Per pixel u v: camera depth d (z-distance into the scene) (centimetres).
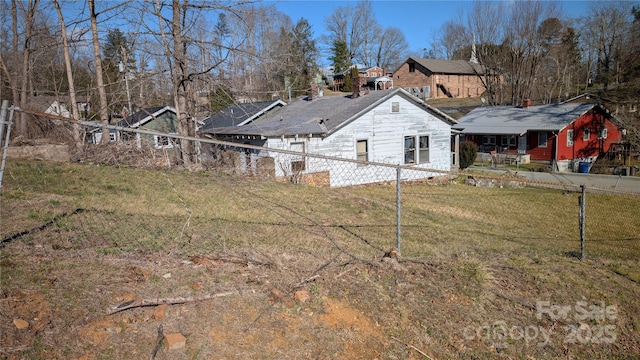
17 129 1337
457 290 473
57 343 301
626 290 540
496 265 571
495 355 380
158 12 1389
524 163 3034
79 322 325
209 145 1534
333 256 553
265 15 1425
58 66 1988
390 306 423
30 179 848
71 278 388
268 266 478
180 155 1369
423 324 403
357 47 7419
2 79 1866
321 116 1866
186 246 527
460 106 5291
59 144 1179
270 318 372
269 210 854
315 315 388
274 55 1485
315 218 847
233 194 976
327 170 1714
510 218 1227
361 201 1150
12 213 586
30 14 1656
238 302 387
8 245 457
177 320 350
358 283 460
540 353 393
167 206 764
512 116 3394
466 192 1703
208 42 1358
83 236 525
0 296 338
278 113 2244
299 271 476
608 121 3184
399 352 360
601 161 3017
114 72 1906
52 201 686
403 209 1143
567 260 652
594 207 1539
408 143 1967
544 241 930
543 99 5316
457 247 718
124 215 659
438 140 2052
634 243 1012
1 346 285
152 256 473
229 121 2178
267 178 1352
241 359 318
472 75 6275
